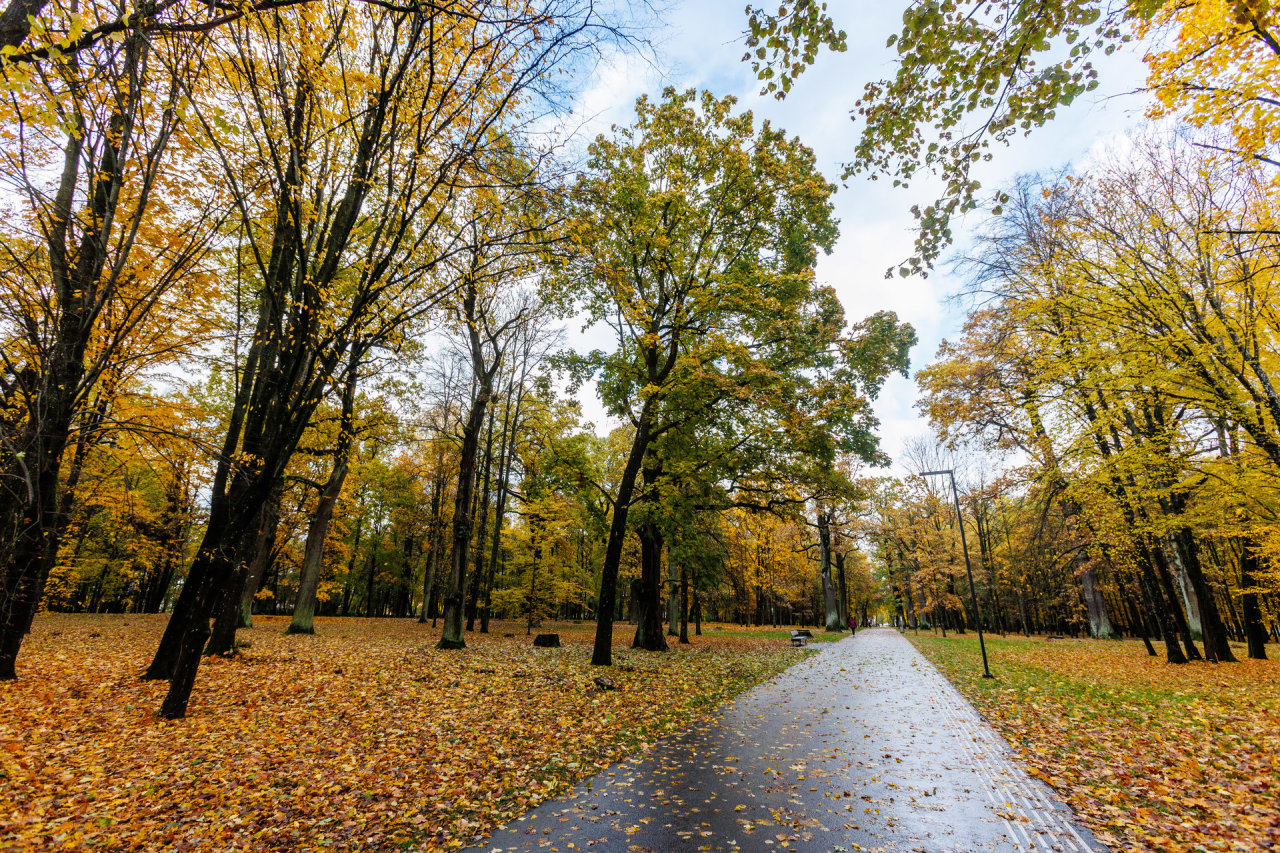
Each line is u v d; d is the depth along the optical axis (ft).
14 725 20.90
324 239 28.40
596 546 118.11
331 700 28.84
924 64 15.71
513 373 82.99
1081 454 44.42
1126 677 42.70
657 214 47.78
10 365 21.58
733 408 50.96
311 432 58.75
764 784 18.37
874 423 53.16
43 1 15.34
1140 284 29.76
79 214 23.08
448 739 22.82
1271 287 26.48
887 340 50.06
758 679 43.06
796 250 50.93
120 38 16.74
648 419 49.37
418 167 25.39
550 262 29.89
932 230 18.21
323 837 14.15
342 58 24.67
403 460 106.32
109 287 22.62
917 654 66.74
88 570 80.64
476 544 86.48
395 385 57.57
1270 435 26.35
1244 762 19.71
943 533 144.05
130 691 27.63
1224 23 17.74
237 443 38.75
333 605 144.97
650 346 49.47
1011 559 125.08
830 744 23.40
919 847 13.69
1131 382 32.86
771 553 124.67
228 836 14.03
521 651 56.85
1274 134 18.93
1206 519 40.75
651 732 25.18
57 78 16.72
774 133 45.55
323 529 63.31
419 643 59.88
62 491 36.99
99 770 17.60
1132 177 32.30
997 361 54.95
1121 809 15.85
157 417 35.88
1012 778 18.86
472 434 59.77
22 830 13.50
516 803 16.67
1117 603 134.21
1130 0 13.30
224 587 25.14
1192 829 14.32
